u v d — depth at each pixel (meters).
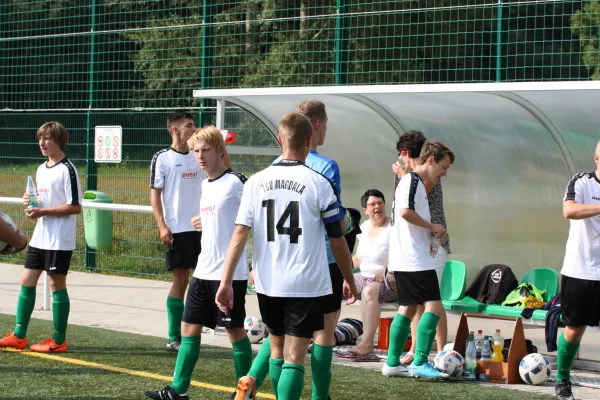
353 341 22.83
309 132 14.52
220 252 16.44
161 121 34.94
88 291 31.84
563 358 17.64
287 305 14.12
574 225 17.34
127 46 50.84
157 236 35.66
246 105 26.52
